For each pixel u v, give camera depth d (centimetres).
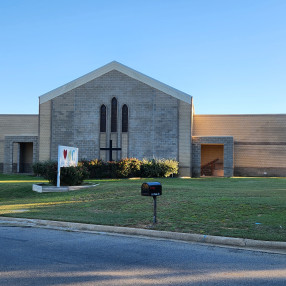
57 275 649
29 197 2025
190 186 2191
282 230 973
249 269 690
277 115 3634
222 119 3759
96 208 1455
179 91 3397
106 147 3481
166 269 689
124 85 3500
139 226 1066
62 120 3566
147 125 3434
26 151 4022
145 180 2739
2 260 751
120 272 669
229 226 1035
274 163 3547
